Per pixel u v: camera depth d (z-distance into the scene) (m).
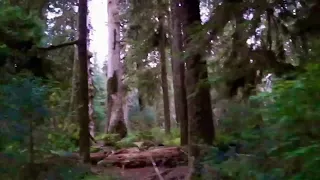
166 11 14.09
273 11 5.36
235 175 3.78
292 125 2.86
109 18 17.34
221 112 5.41
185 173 7.77
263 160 3.39
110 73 17.03
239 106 4.21
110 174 7.98
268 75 5.45
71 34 13.95
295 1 5.12
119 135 15.38
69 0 10.57
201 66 6.49
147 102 21.06
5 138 3.77
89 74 15.91
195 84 6.48
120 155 10.77
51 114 4.34
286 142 2.91
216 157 4.58
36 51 7.12
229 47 5.68
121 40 17.73
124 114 17.73
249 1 5.18
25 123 3.95
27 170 3.96
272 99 3.27
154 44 16.42
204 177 4.67
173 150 10.76
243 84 5.51
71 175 4.47
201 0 8.60
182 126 11.55
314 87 2.68
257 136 3.53
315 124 2.73
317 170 2.59
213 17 5.47
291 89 2.85
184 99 11.52
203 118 6.89
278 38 5.77
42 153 4.25
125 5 17.22
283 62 5.61
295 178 2.75
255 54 5.39
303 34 5.02
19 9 6.80
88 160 8.58
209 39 5.62
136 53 16.70
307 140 2.78
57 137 4.92
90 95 15.80
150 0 13.54
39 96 4.13
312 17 4.83
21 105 3.91
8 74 5.19
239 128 4.06
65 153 4.92
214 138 6.65
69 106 9.90
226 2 5.32
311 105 2.69
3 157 3.77
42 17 9.05
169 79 23.64
